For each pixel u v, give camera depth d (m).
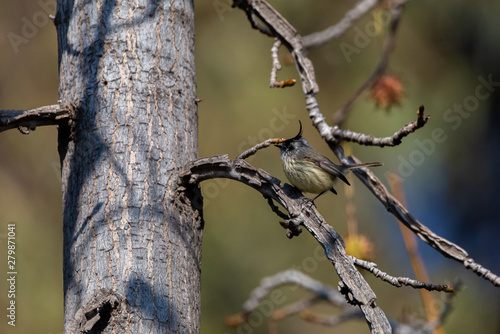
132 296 5.05
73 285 5.30
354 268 5.21
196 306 5.48
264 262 12.36
